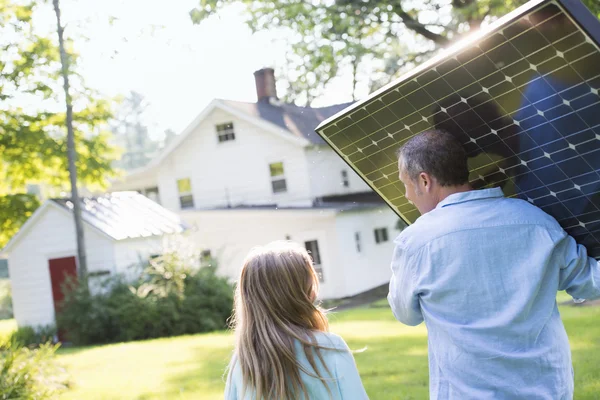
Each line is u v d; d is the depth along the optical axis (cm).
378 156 250
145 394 746
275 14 1473
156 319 1553
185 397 700
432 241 215
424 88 214
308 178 2181
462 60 198
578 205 216
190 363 970
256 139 2272
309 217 2119
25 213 2244
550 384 201
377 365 743
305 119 2203
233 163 2334
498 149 220
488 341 204
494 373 202
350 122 241
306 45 1454
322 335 219
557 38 179
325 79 1570
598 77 183
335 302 1972
